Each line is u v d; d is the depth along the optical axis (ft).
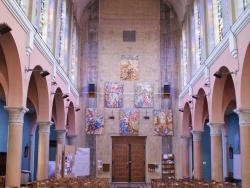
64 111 71.61
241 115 44.37
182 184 47.67
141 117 91.56
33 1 47.55
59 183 45.27
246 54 42.37
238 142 84.12
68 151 66.23
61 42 70.49
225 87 61.16
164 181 55.98
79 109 85.20
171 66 93.66
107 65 93.30
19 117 44.14
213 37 60.59
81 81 92.38
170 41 94.84
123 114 91.30
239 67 44.88
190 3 76.64
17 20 40.68
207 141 97.96
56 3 62.85
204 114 76.74
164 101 92.27
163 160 89.86
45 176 58.03
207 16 62.49
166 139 90.89
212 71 58.54
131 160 90.94
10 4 37.35
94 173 88.74
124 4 96.43
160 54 94.27
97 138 90.33
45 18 58.65
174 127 91.35
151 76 93.20
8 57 42.11
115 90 92.17
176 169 89.56
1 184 49.60
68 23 77.51
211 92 59.16
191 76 76.07
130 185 81.35
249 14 39.75
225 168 91.35
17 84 43.55
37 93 59.52
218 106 58.54
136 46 94.58
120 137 91.66
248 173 43.37
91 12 95.81
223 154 92.17
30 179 76.74
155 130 90.84
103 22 95.30
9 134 43.93
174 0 92.02
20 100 43.83
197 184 46.21
